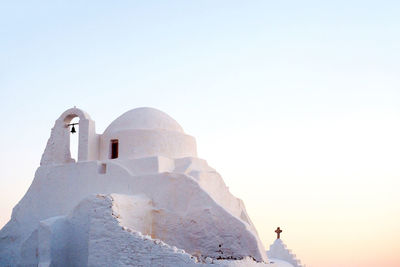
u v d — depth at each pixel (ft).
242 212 96.02
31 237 85.66
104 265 73.61
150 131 93.50
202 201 81.66
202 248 79.71
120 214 77.25
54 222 80.79
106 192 89.45
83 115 96.48
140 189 86.58
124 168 88.94
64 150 99.04
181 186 83.87
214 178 91.76
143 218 82.33
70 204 92.38
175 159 92.63
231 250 77.77
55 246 79.71
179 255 67.87
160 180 85.51
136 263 70.90
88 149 94.58
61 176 94.99
